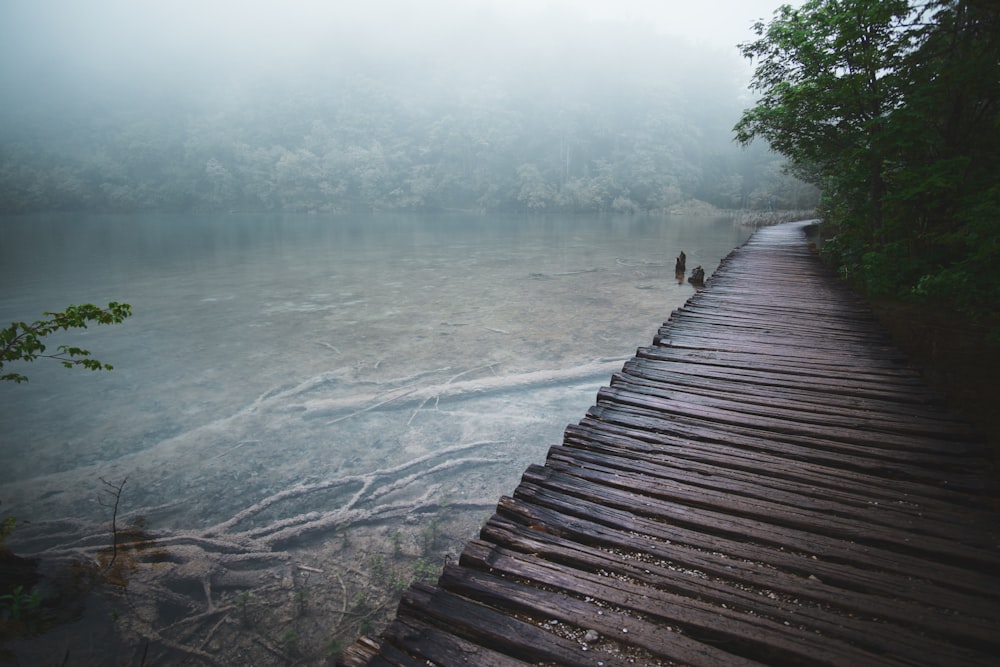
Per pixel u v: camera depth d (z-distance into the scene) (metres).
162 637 3.13
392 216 75.06
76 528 4.27
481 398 7.15
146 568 3.72
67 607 3.34
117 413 6.92
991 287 6.70
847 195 12.27
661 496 2.92
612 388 4.59
